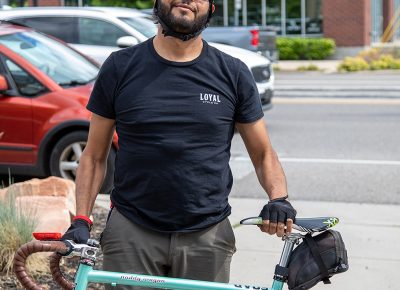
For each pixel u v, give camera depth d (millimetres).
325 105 17578
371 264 6527
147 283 3379
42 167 8977
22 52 9352
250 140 3787
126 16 13266
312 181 9852
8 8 13570
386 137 13078
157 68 3625
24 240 5867
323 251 3385
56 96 8945
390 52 31031
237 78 3689
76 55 9867
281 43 33312
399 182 9750
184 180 3584
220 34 17953
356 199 8914
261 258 6645
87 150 3807
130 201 3652
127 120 3621
